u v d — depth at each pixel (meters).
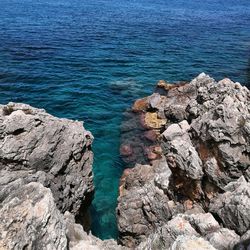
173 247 10.69
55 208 10.38
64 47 53.47
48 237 9.62
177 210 18.12
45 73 41.53
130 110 34.06
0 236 9.05
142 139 29.17
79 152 18.64
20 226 9.39
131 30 71.06
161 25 80.12
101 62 47.91
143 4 123.00
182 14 102.50
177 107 30.05
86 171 19.47
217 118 17.16
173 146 18.02
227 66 50.66
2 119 16.31
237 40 69.38
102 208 22.06
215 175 16.61
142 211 19.31
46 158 16.94
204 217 14.01
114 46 56.88
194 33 73.38
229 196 14.58
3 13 78.00
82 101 35.50
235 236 12.65
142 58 51.44
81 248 12.29
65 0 119.62
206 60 53.03
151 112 32.78
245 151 16.42
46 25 68.69
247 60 54.62
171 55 54.31
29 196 10.42
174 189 18.62
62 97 35.84
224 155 16.34
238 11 120.81
